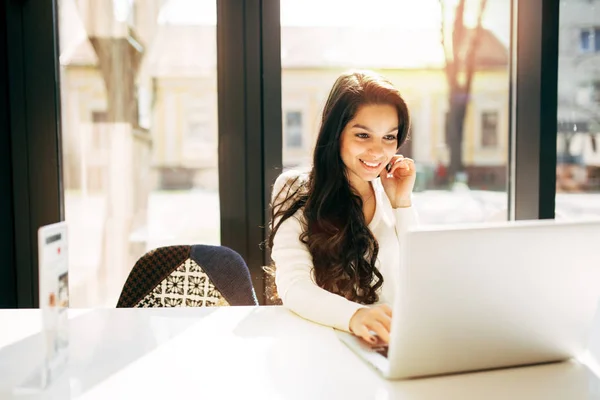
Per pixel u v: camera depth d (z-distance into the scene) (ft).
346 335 3.06
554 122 6.44
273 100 6.20
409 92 6.44
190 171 6.44
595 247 2.45
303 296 3.46
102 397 2.26
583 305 2.52
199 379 2.44
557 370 2.59
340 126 4.15
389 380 2.44
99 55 6.32
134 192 6.51
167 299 4.67
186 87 6.32
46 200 6.31
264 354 2.76
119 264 6.63
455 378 2.48
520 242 2.34
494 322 2.43
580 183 6.72
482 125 6.59
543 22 6.27
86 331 3.14
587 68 6.55
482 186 6.68
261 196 6.33
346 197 4.29
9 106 6.16
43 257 2.33
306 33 6.22
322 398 2.24
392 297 4.46
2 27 6.07
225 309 3.61
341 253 4.16
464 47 6.47
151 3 6.23
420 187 6.59
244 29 6.12
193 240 6.55
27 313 3.59
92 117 6.41
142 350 2.82
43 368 2.34
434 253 2.26
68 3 6.24
